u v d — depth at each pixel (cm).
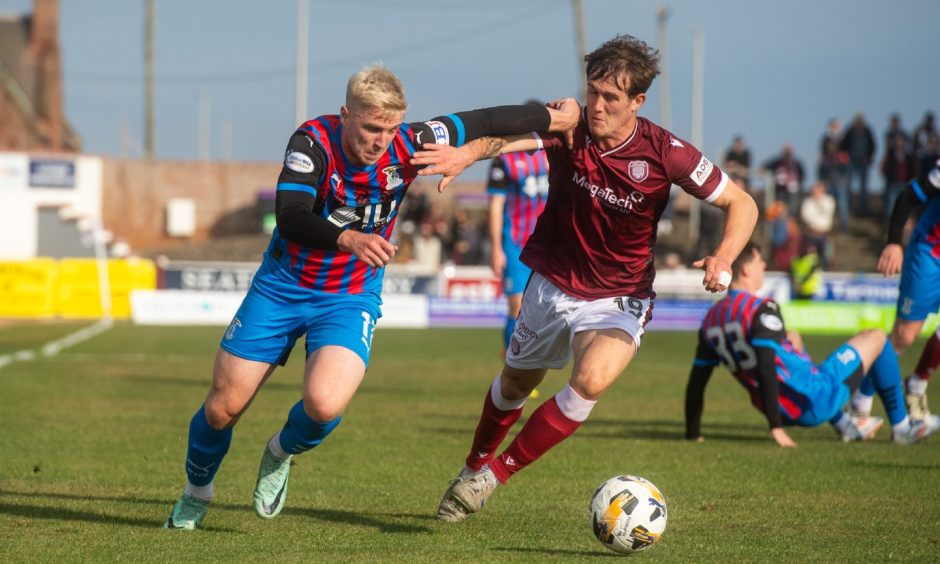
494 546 1449
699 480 1986
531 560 1365
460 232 9494
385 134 1360
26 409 2917
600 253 1537
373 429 2670
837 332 6975
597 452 2316
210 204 12988
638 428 2733
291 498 1797
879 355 2472
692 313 7362
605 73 1443
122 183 12594
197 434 1495
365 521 1609
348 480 1973
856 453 2316
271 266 1472
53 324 6894
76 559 1353
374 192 1436
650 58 1460
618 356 1479
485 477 1559
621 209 1504
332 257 1452
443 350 5328
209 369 4144
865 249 9075
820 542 1492
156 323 7100
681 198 11706
